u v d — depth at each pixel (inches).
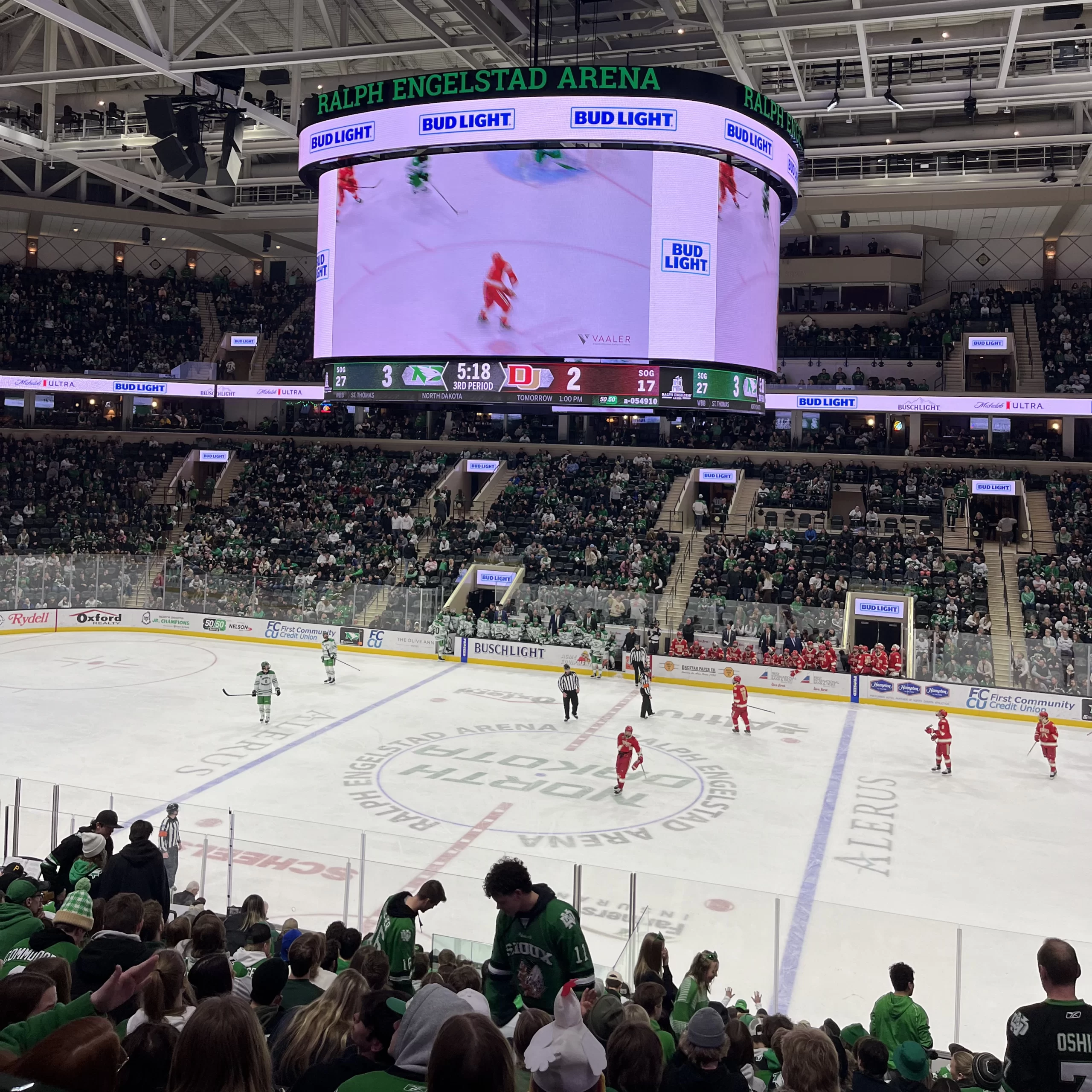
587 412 945.5
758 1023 345.1
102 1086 104.4
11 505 1727.4
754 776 895.1
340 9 1176.8
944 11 987.9
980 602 1376.7
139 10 1087.0
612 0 1089.4
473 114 900.6
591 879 465.7
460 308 912.9
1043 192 1609.3
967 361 1855.3
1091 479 1641.2
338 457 1908.2
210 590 1505.9
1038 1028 174.9
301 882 487.5
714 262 901.2
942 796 853.2
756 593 1412.4
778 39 1243.8
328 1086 148.9
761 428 1829.5
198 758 890.7
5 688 1125.1
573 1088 130.8
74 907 263.7
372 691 1187.9
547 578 1489.9
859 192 1636.3
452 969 297.7
